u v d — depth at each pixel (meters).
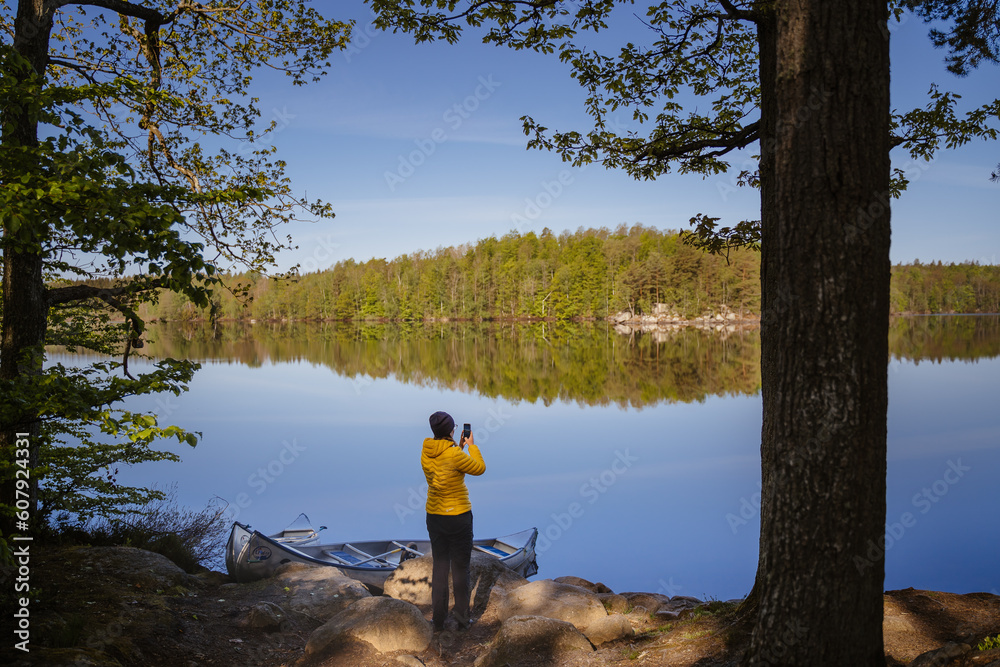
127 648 4.16
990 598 4.52
